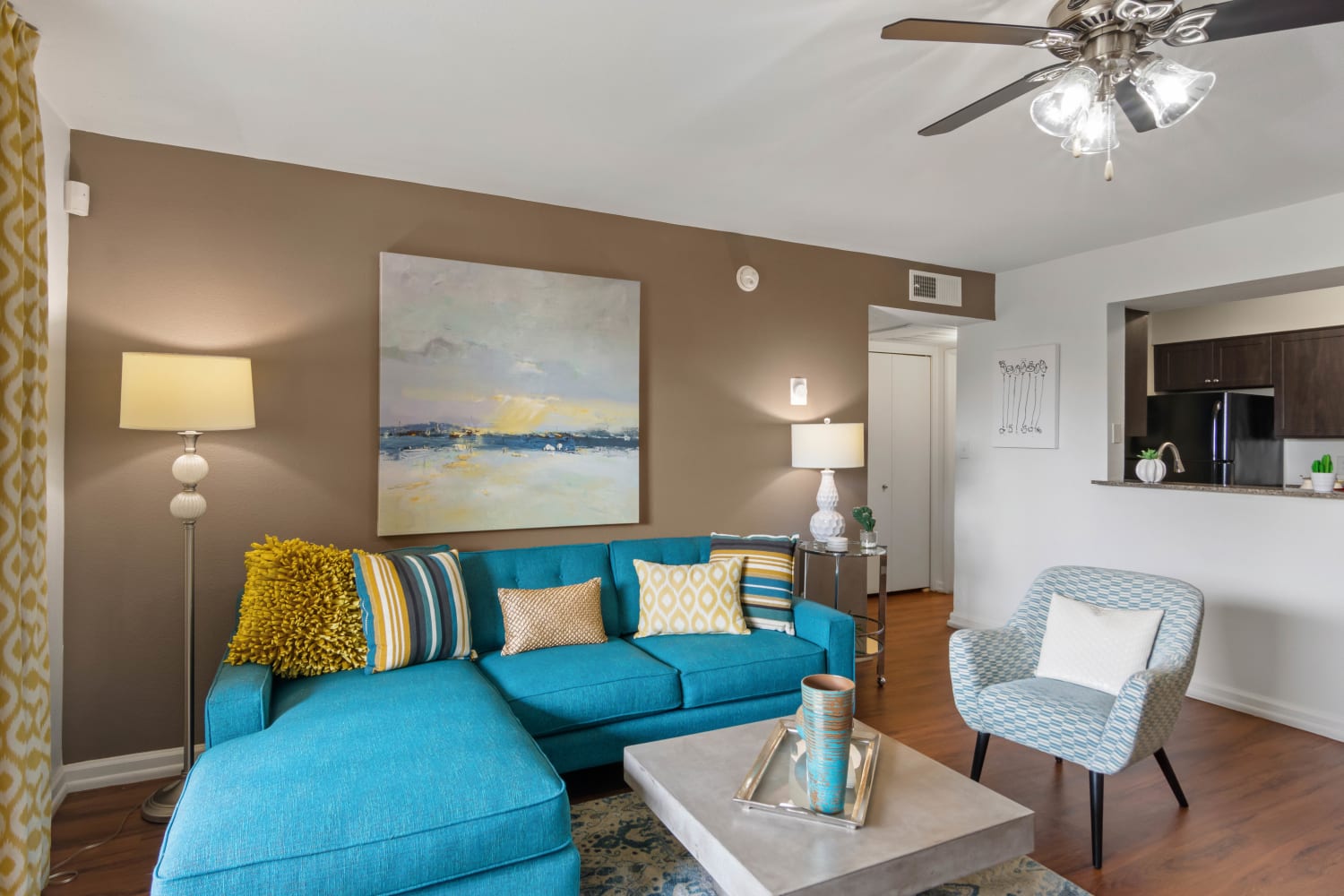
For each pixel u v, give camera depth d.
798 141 2.81
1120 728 2.18
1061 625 2.74
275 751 1.90
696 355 3.98
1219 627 3.72
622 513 3.71
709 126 2.69
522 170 3.13
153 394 2.39
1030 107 2.50
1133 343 4.76
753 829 1.69
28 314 2.07
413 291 3.22
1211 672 3.75
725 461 4.07
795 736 2.23
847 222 3.88
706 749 2.13
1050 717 2.39
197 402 2.45
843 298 4.44
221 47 2.15
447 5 1.94
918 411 6.22
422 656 2.65
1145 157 2.94
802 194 3.42
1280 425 5.11
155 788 2.72
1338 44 2.09
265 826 1.60
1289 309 5.18
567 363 3.57
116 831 2.41
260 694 2.12
